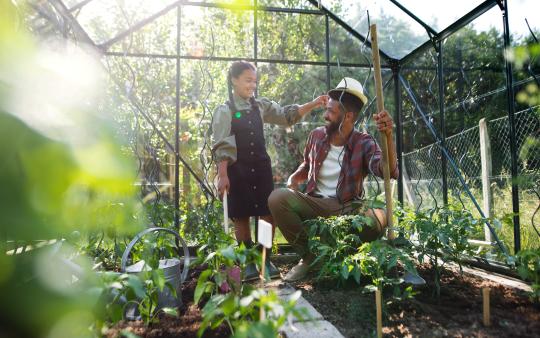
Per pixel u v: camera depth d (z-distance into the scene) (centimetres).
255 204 264
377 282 172
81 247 177
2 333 24
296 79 579
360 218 200
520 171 271
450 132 337
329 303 190
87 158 23
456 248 214
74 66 28
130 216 38
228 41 564
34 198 21
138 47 511
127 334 101
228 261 142
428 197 364
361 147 248
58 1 240
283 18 553
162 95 539
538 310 175
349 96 253
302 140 596
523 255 171
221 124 259
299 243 247
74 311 26
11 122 21
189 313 179
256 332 86
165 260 195
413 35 347
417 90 375
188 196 467
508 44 240
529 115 267
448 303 187
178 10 340
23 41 27
